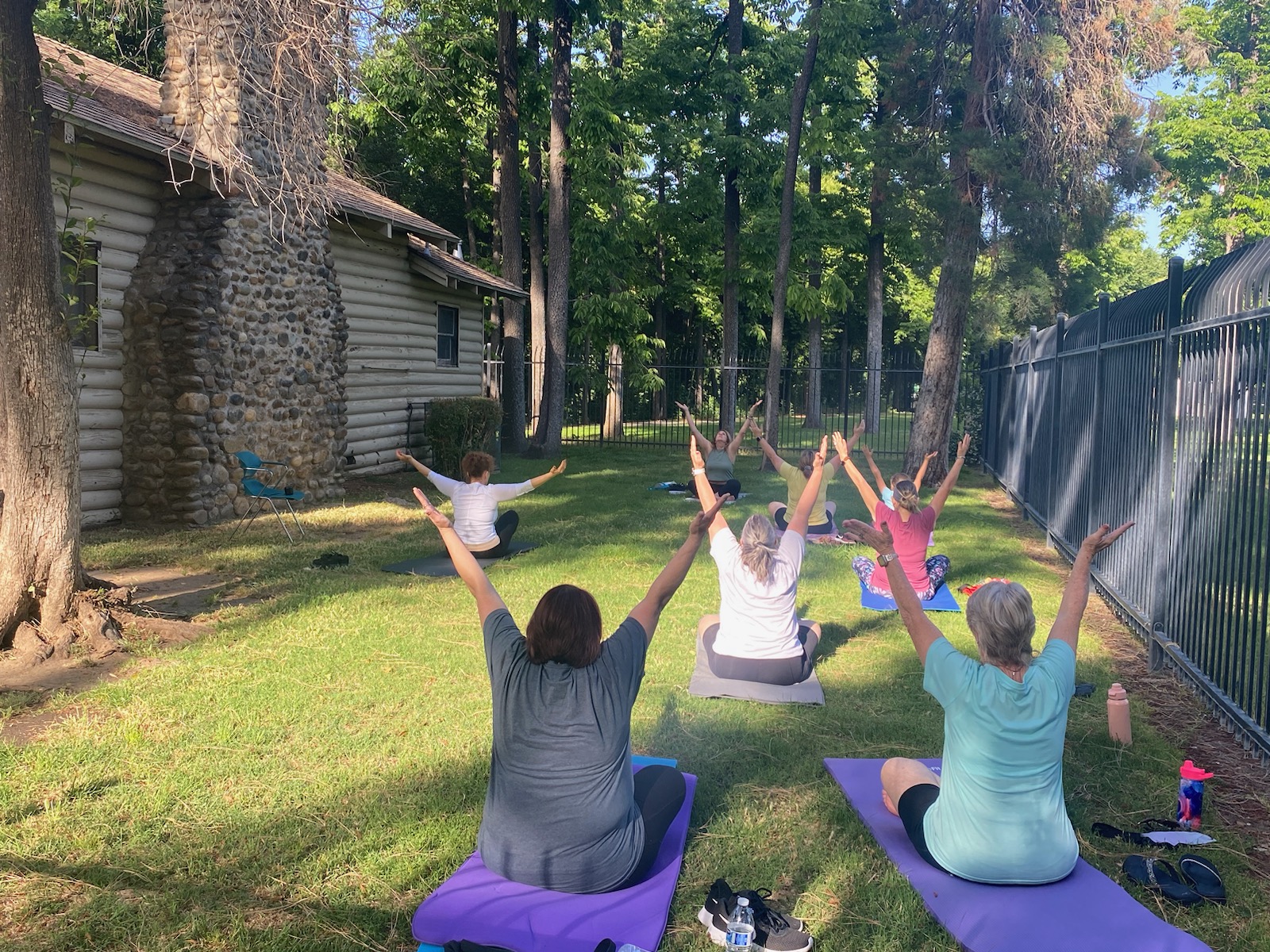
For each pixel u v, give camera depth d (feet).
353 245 50.60
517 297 67.51
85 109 30.14
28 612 19.92
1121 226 54.13
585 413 97.76
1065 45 46.14
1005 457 54.70
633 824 10.69
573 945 9.43
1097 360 28.84
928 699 18.37
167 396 35.09
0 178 18.83
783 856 12.03
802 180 104.01
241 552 30.68
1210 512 18.42
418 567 28.71
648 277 110.11
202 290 35.04
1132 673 21.01
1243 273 17.26
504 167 69.97
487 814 10.66
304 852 11.89
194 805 13.02
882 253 94.38
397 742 15.52
